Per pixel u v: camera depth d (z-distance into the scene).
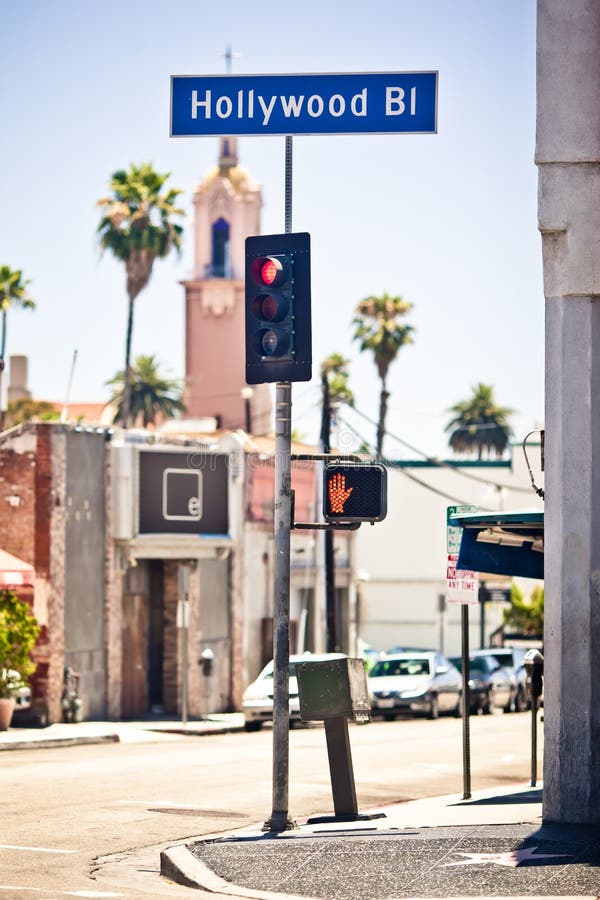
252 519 49.81
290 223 16.98
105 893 13.20
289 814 18.81
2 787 22.03
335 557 60.41
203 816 19.47
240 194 120.38
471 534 19.61
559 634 15.82
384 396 88.56
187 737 37.62
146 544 42.59
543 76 16.03
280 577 17.14
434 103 16.14
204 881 13.57
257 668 50.09
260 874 13.76
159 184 79.81
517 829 15.55
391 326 88.25
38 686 39.41
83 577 41.03
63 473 40.31
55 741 33.66
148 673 44.44
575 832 15.10
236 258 119.94
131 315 79.56
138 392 111.56
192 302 119.06
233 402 117.69
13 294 86.56
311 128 16.27
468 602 21.16
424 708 43.25
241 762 27.03
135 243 78.38
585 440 15.82
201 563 46.09
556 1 16.05
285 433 17.11
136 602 43.84
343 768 17.83
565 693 15.77
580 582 15.77
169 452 43.53
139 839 17.42
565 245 15.88
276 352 16.72
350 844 14.93
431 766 27.05
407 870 13.49
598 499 15.80
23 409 113.56
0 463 40.12
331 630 49.66
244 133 16.33
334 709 17.72
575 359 15.87
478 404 127.12
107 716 41.78
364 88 16.25
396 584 84.12
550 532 15.94
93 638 41.41
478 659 50.41
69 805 20.09
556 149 15.94
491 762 27.91
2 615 35.59
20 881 13.99
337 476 16.88
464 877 13.04
